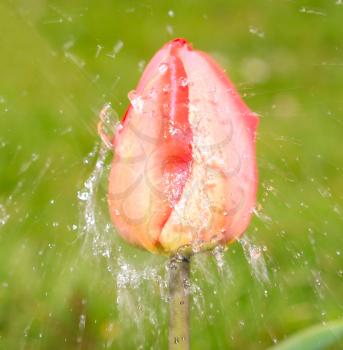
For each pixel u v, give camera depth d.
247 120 0.49
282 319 0.67
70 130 0.98
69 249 0.74
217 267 0.64
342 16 1.30
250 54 1.22
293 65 1.17
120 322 0.66
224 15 1.34
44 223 0.80
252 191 0.49
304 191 0.79
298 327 0.66
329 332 0.53
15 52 1.22
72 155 0.93
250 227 0.67
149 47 1.22
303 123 0.98
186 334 0.49
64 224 0.78
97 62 1.16
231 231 0.49
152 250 0.49
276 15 1.33
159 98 0.48
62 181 0.87
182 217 0.49
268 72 1.15
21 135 0.99
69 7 1.34
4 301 0.71
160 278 0.61
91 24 1.29
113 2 1.36
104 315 0.68
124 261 0.61
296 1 1.36
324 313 0.67
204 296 0.65
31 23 1.30
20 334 0.68
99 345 0.67
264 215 0.68
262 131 0.90
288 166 0.84
